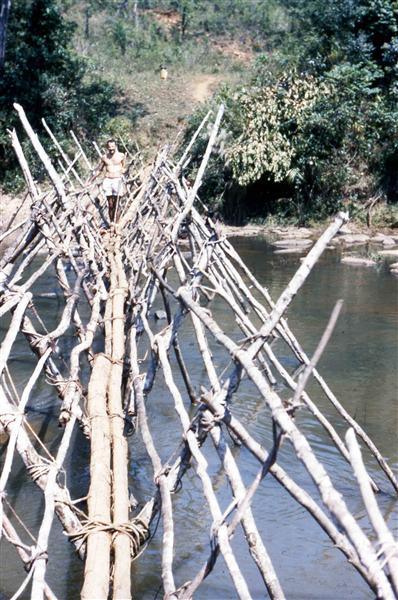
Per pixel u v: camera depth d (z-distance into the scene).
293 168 20.84
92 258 8.91
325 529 3.47
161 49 30.33
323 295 13.76
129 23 32.44
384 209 21.08
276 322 4.12
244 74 28.17
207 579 5.19
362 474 2.89
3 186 22.39
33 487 6.45
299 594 5.06
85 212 10.41
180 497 6.35
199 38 31.97
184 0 32.34
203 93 27.23
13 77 23.36
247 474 6.76
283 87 21.91
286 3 32.78
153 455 4.77
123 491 4.52
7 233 8.10
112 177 12.54
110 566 4.00
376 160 21.42
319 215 21.16
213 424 4.37
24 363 9.71
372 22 23.19
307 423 7.92
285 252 18.12
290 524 5.97
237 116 21.52
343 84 21.34
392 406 8.34
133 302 7.71
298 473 6.80
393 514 6.18
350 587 5.17
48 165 9.36
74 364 5.98
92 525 4.17
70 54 25.53
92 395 5.76
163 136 24.77
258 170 20.50
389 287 14.46
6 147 22.91
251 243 19.42
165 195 11.12
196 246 9.41
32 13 24.33
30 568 3.83
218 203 21.38
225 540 3.59
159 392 8.77
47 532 3.97
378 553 2.81
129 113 25.66
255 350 4.14
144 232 10.75
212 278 7.14
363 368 9.60
